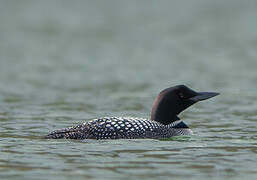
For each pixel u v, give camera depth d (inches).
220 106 580.4
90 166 323.0
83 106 577.0
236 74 820.6
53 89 693.3
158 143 388.8
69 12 1892.2
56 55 1064.8
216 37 1322.6
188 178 300.8
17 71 854.5
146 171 313.7
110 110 556.4
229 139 411.5
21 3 2108.8
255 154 358.0
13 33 1416.1
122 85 729.0
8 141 391.9
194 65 921.5
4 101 600.1
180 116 525.7
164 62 963.3
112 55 1063.6
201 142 398.0
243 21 1620.3
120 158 342.6
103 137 391.9
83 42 1270.9
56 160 336.5
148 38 1331.2
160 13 1856.5
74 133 392.8
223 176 305.3
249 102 603.2
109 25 1590.8
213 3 2071.9
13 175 302.7
